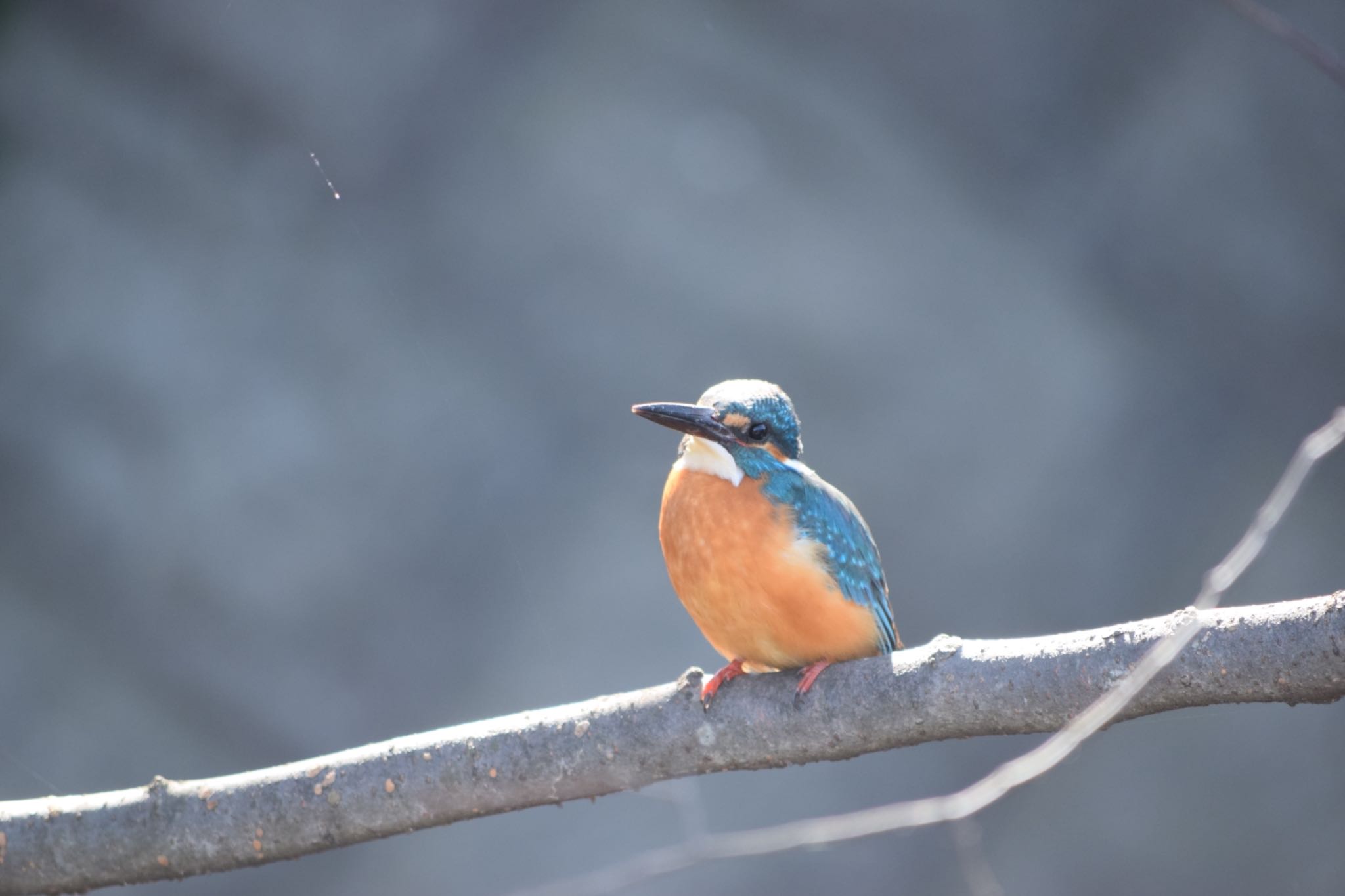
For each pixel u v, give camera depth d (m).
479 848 15.12
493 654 15.55
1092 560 16.64
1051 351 16.83
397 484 15.66
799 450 6.83
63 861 5.26
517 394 16.20
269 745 15.18
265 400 15.46
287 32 15.69
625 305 16.42
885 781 15.92
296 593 15.27
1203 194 17.02
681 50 16.50
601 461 16.16
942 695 5.10
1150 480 16.81
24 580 14.60
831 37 16.67
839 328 16.59
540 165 16.34
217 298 15.61
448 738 5.36
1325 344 17.02
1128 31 16.78
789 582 6.19
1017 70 16.84
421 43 15.98
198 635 15.02
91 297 15.16
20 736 14.36
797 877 15.45
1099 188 17.16
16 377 14.74
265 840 5.28
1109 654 4.83
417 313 16.16
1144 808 15.99
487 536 15.75
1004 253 17.06
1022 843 15.95
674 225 16.44
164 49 15.47
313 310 15.87
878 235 16.80
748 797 15.54
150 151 15.61
